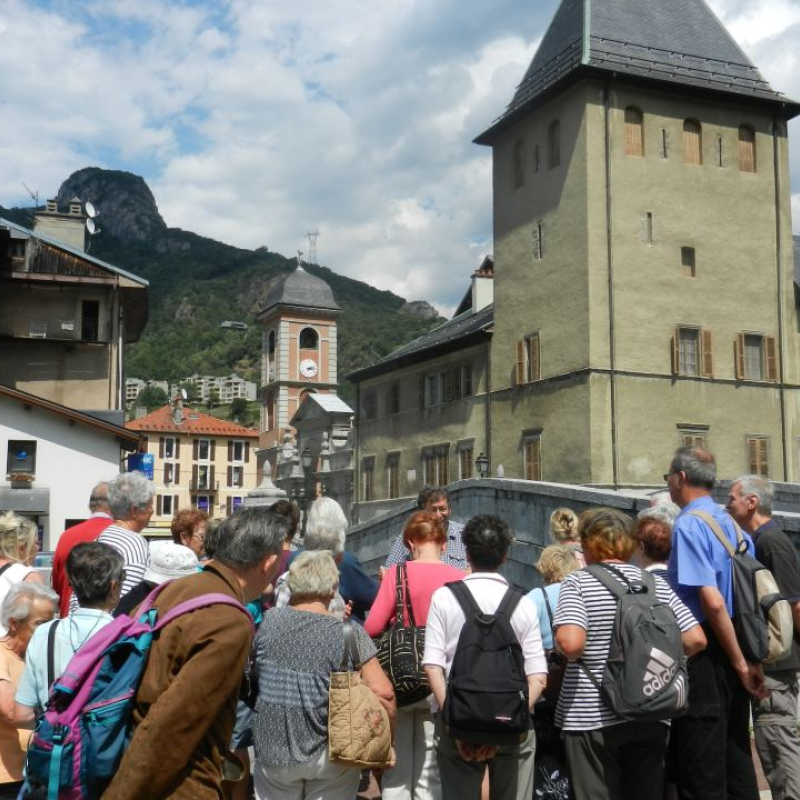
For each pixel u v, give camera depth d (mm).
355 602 6461
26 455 28672
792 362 35688
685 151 34906
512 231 37312
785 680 5754
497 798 5090
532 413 35281
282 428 73812
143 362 185875
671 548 5785
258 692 4754
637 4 35781
